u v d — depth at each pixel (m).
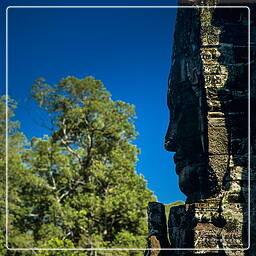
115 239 23.22
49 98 25.86
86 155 25.91
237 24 10.99
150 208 10.86
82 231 23.70
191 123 11.85
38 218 24.47
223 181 10.05
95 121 25.61
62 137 26.27
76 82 25.77
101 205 23.39
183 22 12.54
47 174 25.45
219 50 10.78
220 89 10.51
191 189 11.84
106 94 26.42
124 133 26.11
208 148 10.28
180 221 10.35
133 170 25.06
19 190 24.50
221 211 9.48
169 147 12.69
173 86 12.56
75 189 25.30
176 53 12.64
